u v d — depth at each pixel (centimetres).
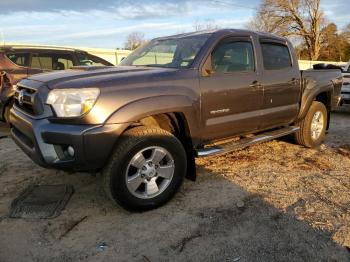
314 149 585
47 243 301
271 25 4488
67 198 381
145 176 350
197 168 477
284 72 502
